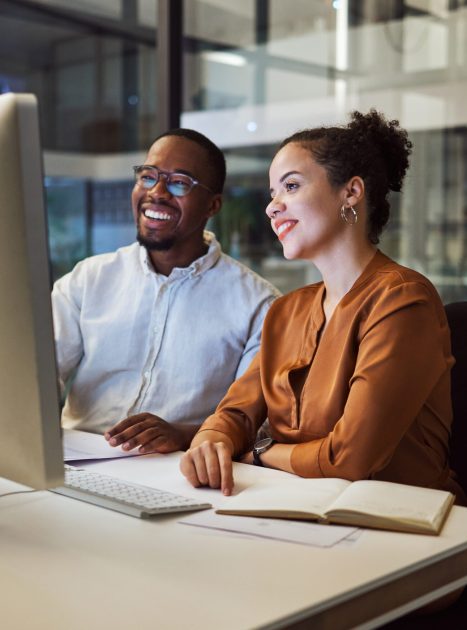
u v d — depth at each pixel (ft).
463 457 6.26
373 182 6.06
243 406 6.32
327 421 5.74
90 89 24.85
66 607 3.15
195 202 7.61
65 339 7.86
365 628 3.45
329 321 5.95
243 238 12.14
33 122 3.42
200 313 7.57
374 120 6.27
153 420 6.27
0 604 3.19
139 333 7.62
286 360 6.23
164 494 4.60
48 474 3.68
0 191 3.49
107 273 7.85
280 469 5.60
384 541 3.92
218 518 4.30
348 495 4.41
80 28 23.32
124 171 24.80
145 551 3.79
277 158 6.17
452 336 6.52
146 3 19.40
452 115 10.65
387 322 5.51
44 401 3.61
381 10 10.88
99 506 4.52
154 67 23.61
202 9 11.99
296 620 3.12
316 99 11.34
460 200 10.76
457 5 10.52
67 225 26.43
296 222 6.04
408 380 5.36
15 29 25.68
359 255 6.00
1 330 3.63
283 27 11.47
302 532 4.04
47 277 3.53
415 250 11.05
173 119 12.22
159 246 7.59
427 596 3.76
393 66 10.89
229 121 11.98
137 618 3.05
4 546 3.87
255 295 7.63
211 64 12.01
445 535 4.01
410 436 5.61
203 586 3.36
